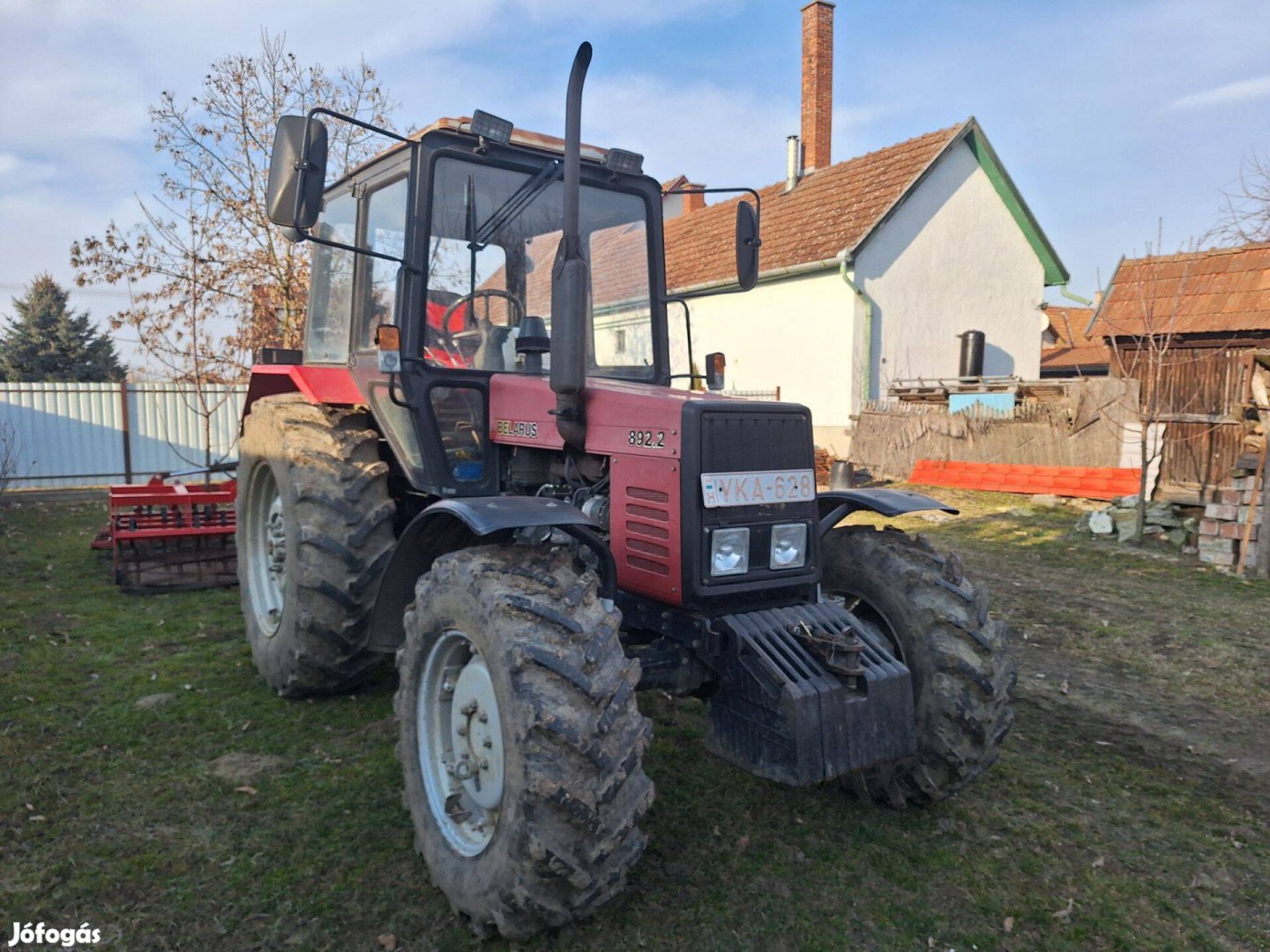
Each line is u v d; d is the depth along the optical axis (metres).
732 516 2.81
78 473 12.86
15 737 3.63
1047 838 3.09
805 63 19.38
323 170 3.07
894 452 14.26
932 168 15.88
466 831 2.62
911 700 2.80
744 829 3.08
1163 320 9.11
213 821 3.02
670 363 4.12
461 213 3.53
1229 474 8.70
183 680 4.36
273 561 4.38
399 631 3.29
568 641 2.36
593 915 2.54
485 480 3.54
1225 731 4.12
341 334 4.26
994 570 7.45
